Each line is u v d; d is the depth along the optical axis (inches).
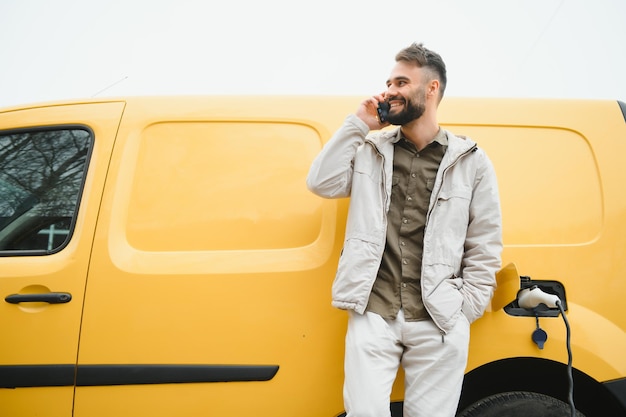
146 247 66.0
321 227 66.4
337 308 60.1
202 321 62.6
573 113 70.9
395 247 59.4
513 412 60.6
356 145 58.9
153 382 61.5
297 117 71.2
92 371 61.7
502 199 66.6
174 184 68.5
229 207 67.4
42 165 71.6
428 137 62.3
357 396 51.7
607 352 60.4
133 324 62.6
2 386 62.1
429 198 60.4
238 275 63.4
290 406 61.4
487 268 57.1
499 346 60.7
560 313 61.8
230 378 61.6
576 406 66.3
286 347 62.1
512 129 70.2
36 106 74.7
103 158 69.7
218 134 70.7
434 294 55.4
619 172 67.6
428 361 55.2
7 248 68.5
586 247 64.4
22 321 63.2
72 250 65.4
